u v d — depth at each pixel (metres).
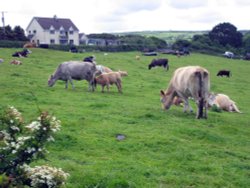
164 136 15.57
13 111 7.50
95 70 28.66
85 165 11.90
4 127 7.33
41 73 36.78
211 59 88.06
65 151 13.10
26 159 7.34
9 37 91.44
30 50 69.25
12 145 7.09
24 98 22.00
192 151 14.05
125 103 23.28
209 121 19.53
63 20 121.75
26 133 7.34
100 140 14.50
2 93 23.16
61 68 28.56
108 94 27.38
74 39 121.06
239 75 60.03
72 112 18.89
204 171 12.26
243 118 22.48
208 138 16.05
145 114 19.19
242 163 13.18
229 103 25.45
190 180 11.34
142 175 11.41
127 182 10.56
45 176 7.19
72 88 29.25
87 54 73.62
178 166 12.45
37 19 117.19
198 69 19.95
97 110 20.08
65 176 7.43
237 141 16.30
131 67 54.47
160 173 11.69
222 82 47.59
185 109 21.45
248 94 37.94
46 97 23.30
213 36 125.69
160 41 117.69
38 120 7.38
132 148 13.98
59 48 85.81
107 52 89.31
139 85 34.75
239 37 127.06
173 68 59.97
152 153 13.59
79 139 14.30
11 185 6.75
